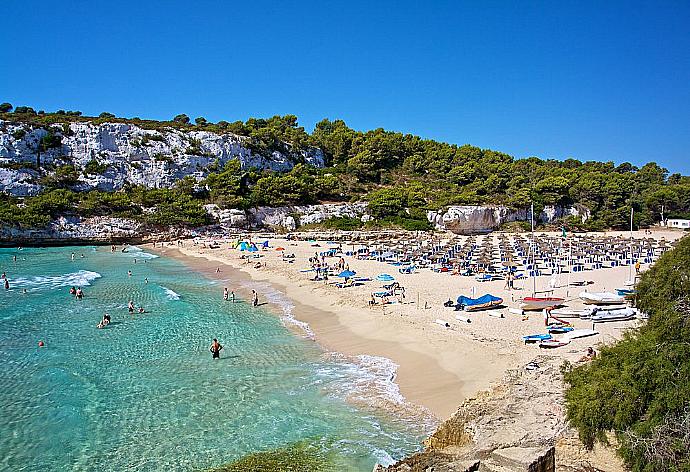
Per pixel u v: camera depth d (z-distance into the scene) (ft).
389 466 49.21
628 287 133.18
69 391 74.69
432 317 108.17
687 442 42.14
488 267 172.45
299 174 410.52
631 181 407.64
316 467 53.36
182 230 332.19
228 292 154.10
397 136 502.38
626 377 49.49
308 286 154.81
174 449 57.77
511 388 64.85
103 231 313.94
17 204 305.32
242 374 81.15
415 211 353.31
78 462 55.21
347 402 69.41
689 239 62.95
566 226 350.64
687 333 49.96
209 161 408.05
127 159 382.01
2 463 55.06
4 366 85.40
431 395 70.38
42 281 173.99
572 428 50.93
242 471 52.95
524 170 444.55
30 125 353.72
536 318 105.19
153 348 95.50
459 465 43.60
